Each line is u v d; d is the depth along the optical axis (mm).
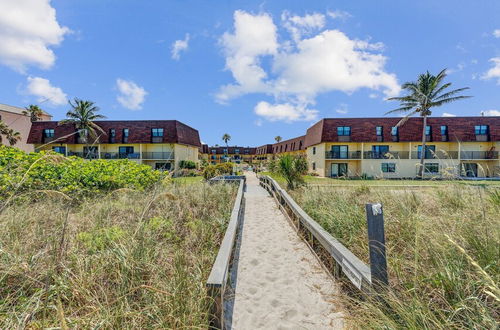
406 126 24141
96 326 1543
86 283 1998
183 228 3953
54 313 1729
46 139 24797
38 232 2795
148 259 2424
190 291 2033
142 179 7840
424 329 1493
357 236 3283
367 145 24953
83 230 3125
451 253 2164
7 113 24078
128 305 1788
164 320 1744
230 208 5578
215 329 1848
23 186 4195
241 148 72812
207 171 16484
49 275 1927
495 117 23656
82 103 23781
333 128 24750
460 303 1582
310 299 2502
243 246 4094
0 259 2047
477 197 3930
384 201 4539
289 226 5336
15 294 1856
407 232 2934
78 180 5656
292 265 3324
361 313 1925
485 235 2318
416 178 20469
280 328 2078
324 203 5176
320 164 26359
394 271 2252
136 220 3660
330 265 3107
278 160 10555
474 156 23375
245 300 2514
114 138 25219
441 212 3426
